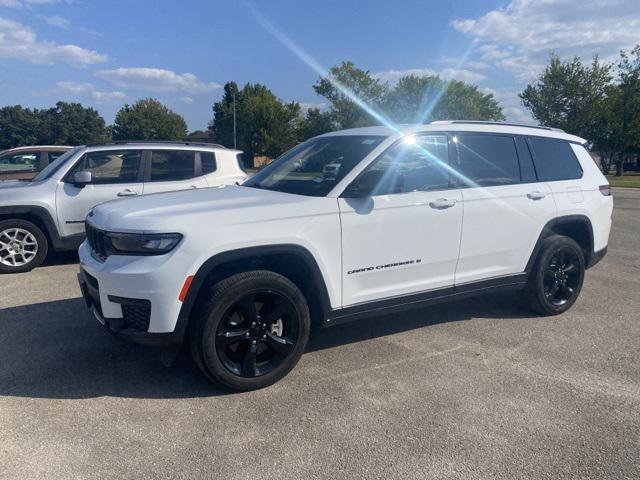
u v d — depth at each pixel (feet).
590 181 18.02
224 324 11.44
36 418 10.52
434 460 9.26
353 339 15.08
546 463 9.20
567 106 124.47
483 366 13.24
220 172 26.50
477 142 15.43
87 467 8.96
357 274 13.04
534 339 15.15
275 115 197.26
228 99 268.00
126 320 11.21
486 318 17.02
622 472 8.96
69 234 23.53
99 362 13.24
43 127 314.76
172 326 10.94
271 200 12.39
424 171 14.17
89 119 326.24
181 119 292.61
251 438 9.91
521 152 16.43
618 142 122.83
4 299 18.53
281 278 11.91
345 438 9.93
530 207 16.02
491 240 15.31
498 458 9.34
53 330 15.42
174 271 10.77
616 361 13.58
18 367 12.91
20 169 33.24
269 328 12.01
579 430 10.27
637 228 37.47
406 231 13.60
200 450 9.50
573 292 17.54
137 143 25.35
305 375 12.69
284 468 9.00
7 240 22.49
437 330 15.87
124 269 10.89
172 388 11.92
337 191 12.75
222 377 11.41
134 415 10.71
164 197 13.33
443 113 172.76
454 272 14.82
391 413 10.87
